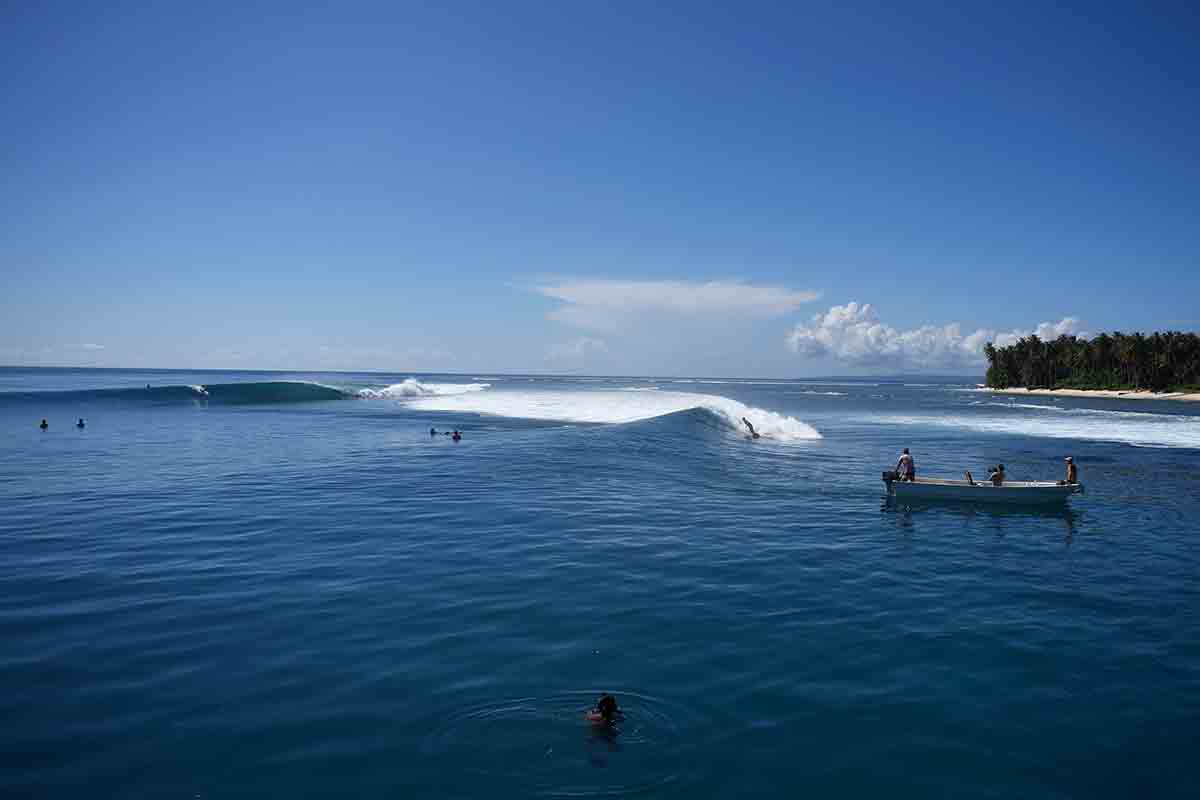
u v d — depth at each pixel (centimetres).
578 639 879
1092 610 1077
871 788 584
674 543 1395
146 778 571
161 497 1797
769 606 1038
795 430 4094
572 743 638
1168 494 2284
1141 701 761
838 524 1669
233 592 1038
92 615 938
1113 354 13350
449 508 1678
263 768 588
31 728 645
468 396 7000
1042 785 599
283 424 4288
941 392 14462
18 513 1597
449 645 851
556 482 2083
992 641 928
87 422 4325
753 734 664
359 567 1173
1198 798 589
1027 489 2025
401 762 601
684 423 3819
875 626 969
